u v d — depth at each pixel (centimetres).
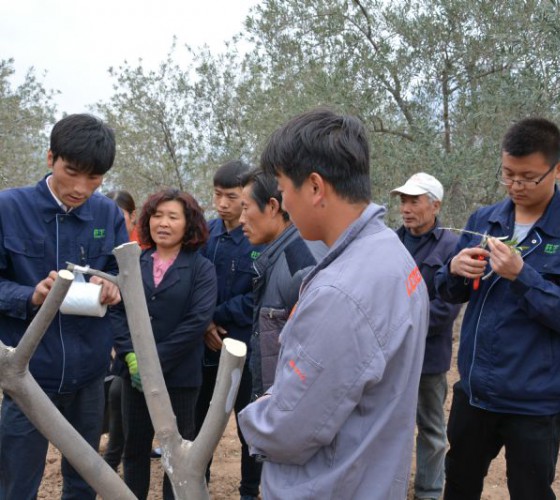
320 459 150
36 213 252
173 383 312
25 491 247
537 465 239
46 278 241
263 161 161
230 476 402
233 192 353
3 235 247
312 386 142
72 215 258
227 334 351
